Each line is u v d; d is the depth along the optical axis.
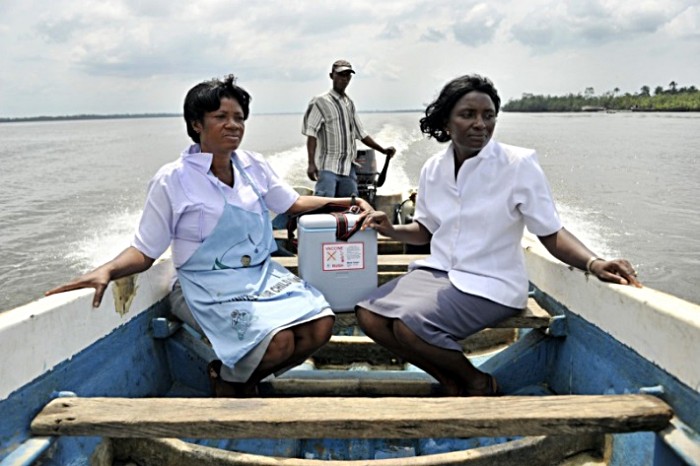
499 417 1.80
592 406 1.86
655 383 1.97
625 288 2.20
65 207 15.48
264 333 2.29
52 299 2.09
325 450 2.38
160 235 2.45
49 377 1.97
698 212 12.71
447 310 2.45
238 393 2.45
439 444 2.42
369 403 1.89
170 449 2.16
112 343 2.39
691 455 1.68
